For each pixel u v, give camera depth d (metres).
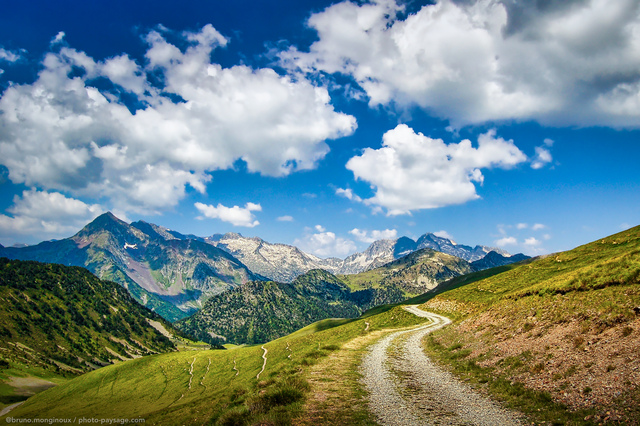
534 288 45.12
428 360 39.44
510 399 21.94
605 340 23.88
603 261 38.97
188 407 53.56
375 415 20.78
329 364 39.28
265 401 24.12
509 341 34.22
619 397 17.34
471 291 96.38
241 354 125.69
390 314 97.94
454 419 19.61
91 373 159.38
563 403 19.19
